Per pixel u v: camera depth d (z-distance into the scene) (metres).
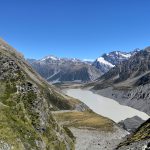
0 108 71.62
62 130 97.44
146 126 106.12
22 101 80.44
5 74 85.38
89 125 164.38
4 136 62.41
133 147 82.50
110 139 142.25
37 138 72.62
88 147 123.75
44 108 86.25
